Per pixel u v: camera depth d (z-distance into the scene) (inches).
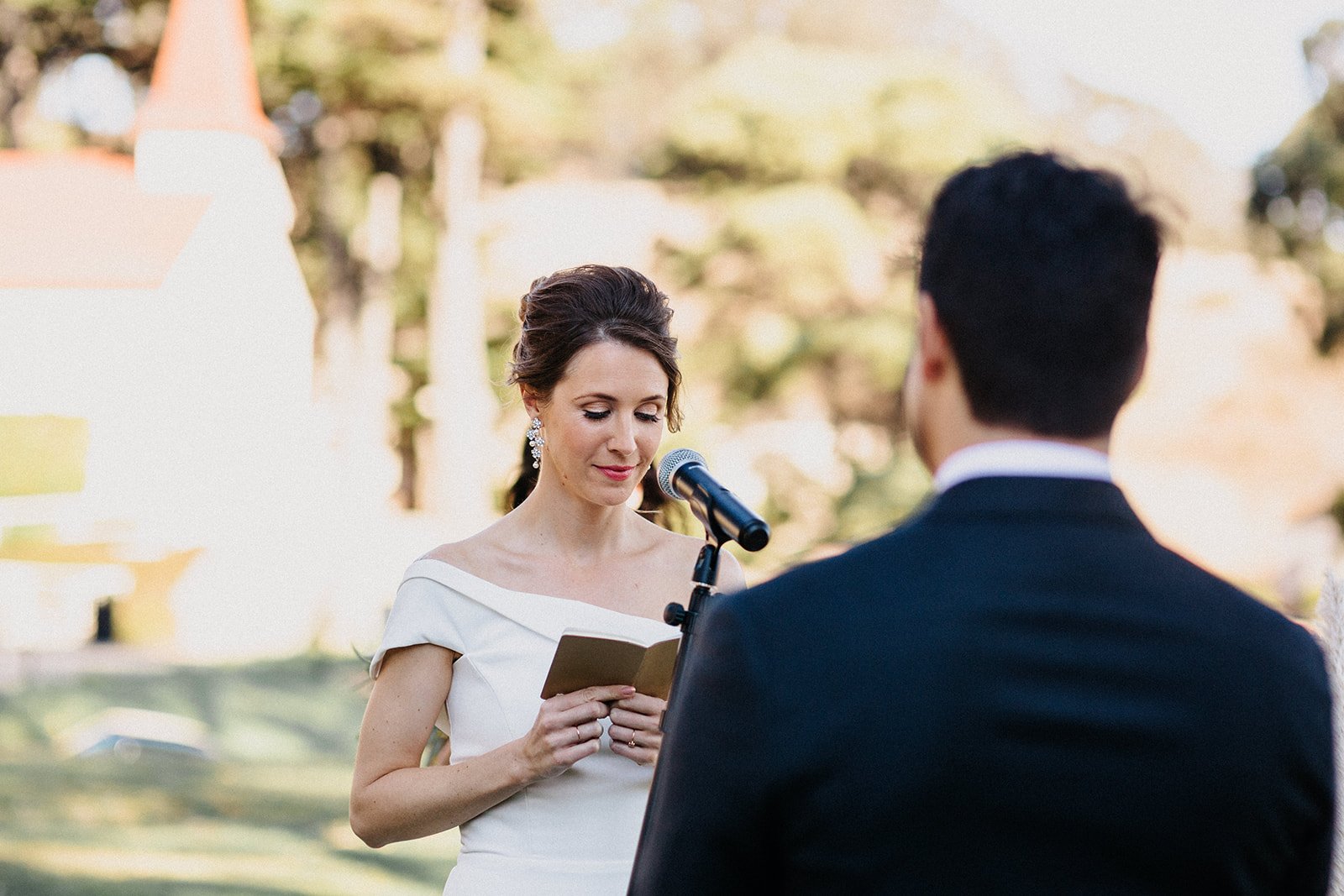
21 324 1193.4
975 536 57.2
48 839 376.2
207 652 1031.0
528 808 113.1
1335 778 57.2
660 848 58.8
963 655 54.8
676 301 1160.8
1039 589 55.9
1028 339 56.6
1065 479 57.7
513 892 110.8
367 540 1167.0
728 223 1127.6
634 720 107.9
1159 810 53.9
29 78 1413.6
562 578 118.6
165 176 1280.8
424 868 370.6
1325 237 1016.9
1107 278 56.2
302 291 1301.7
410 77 1176.2
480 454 1216.8
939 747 54.1
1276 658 56.5
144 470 1179.3
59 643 1027.3
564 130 1320.1
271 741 686.5
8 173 1310.3
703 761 57.4
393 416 1364.4
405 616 115.1
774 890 57.6
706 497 96.7
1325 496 1135.0
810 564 59.6
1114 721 54.4
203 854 370.3
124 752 570.3
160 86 1299.2
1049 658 55.0
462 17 1220.5
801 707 55.6
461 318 1219.9
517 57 1262.3
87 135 1478.8
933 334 59.0
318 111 1357.0
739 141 1145.4
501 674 114.0
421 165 1317.7
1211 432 1155.9
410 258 1326.3
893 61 1176.8
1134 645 55.6
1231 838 54.6
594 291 115.0
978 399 58.2
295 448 1251.8
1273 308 1192.8
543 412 117.0
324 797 488.7
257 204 1285.7
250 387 1249.4
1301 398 1157.1
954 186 59.4
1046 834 53.7
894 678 55.0
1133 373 57.8
